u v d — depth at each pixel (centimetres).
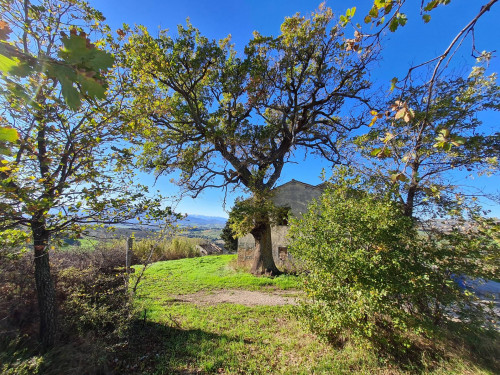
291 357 461
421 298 464
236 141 1179
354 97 1234
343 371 412
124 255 754
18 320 432
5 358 333
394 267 445
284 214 1307
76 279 525
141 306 546
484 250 461
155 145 1144
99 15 388
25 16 325
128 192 384
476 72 556
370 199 507
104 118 373
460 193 534
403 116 200
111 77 358
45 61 79
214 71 1224
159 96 884
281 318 664
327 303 471
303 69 1265
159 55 977
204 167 1295
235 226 1236
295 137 1381
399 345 443
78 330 442
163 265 1638
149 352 467
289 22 1151
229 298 895
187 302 823
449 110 548
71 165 366
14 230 332
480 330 441
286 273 1347
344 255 455
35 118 329
